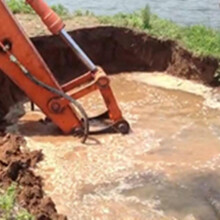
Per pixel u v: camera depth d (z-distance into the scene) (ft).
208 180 29.66
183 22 54.44
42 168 30.35
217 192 28.68
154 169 30.58
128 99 39.73
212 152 32.37
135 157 31.83
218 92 40.32
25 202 24.45
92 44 44.04
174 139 33.86
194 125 35.68
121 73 44.27
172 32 44.68
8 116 37.01
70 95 34.40
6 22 32.53
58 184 29.07
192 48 42.42
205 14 57.36
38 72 33.58
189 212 27.12
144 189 28.89
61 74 42.83
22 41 32.99
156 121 36.27
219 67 40.75
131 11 57.31
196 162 31.32
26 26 42.86
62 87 34.53
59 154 31.91
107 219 26.50
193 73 42.24
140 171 30.40
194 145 33.17
